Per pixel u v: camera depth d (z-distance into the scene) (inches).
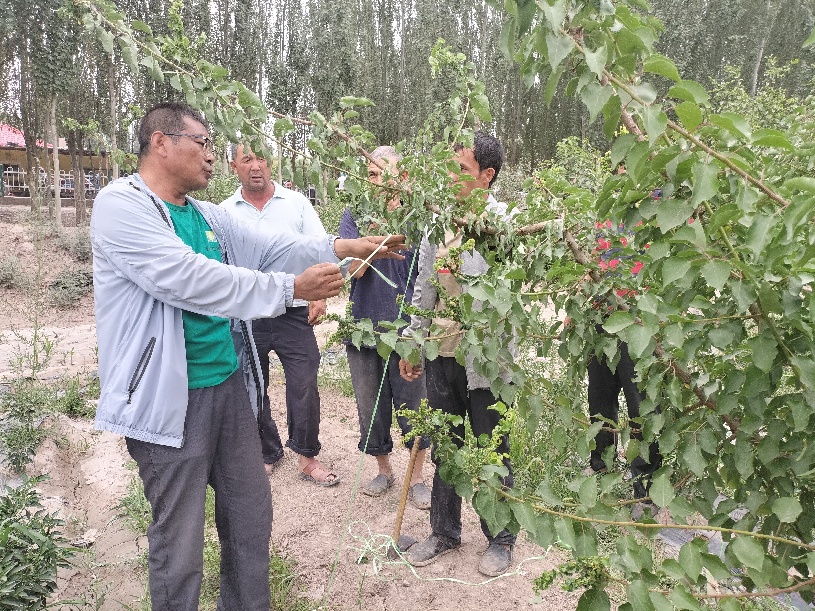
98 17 58.6
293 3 853.8
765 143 41.4
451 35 903.1
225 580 96.2
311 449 150.8
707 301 51.6
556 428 66.2
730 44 877.2
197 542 84.4
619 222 51.1
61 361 257.4
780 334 50.0
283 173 70.4
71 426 184.7
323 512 138.6
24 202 937.5
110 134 642.8
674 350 56.6
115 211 78.2
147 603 104.2
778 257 43.4
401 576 114.5
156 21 613.3
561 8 36.4
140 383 79.3
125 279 80.4
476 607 105.3
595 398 134.6
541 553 122.0
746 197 43.5
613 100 44.0
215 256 92.2
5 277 434.3
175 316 81.3
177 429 80.6
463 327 65.1
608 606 48.7
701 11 821.2
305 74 670.5
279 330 143.5
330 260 93.3
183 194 89.3
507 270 63.9
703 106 44.2
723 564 45.2
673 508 49.1
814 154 59.6
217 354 86.9
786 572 47.7
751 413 51.6
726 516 55.1
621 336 54.4
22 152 1088.8
